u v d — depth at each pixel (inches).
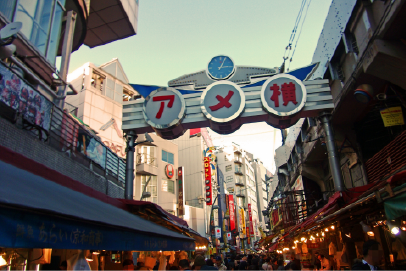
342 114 436.1
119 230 150.4
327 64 462.9
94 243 126.0
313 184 682.2
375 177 391.9
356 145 444.8
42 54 301.7
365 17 346.3
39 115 283.4
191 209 1298.0
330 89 453.4
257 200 3474.4
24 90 262.1
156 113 481.7
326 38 475.8
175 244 250.2
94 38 658.2
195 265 208.7
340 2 416.2
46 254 228.5
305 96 448.8
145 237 183.8
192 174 1521.9
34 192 129.0
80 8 402.9
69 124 346.3
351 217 309.6
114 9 580.4
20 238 88.9
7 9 257.6
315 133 545.3
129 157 477.1
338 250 438.0
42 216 99.7
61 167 304.5
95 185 389.1
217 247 1461.6
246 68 515.2
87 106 751.7
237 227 1971.0
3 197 89.7
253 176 3326.8
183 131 503.5
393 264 287.4
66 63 343.0
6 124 229.3
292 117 451.2
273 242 860.0
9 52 230.2
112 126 804.0
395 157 327.0
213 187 1653.5
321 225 359.3
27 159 206.5
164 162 1156.5
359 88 320.2
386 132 433.1
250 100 474.6
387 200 167.6
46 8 315.0
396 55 286.5
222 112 465.4
